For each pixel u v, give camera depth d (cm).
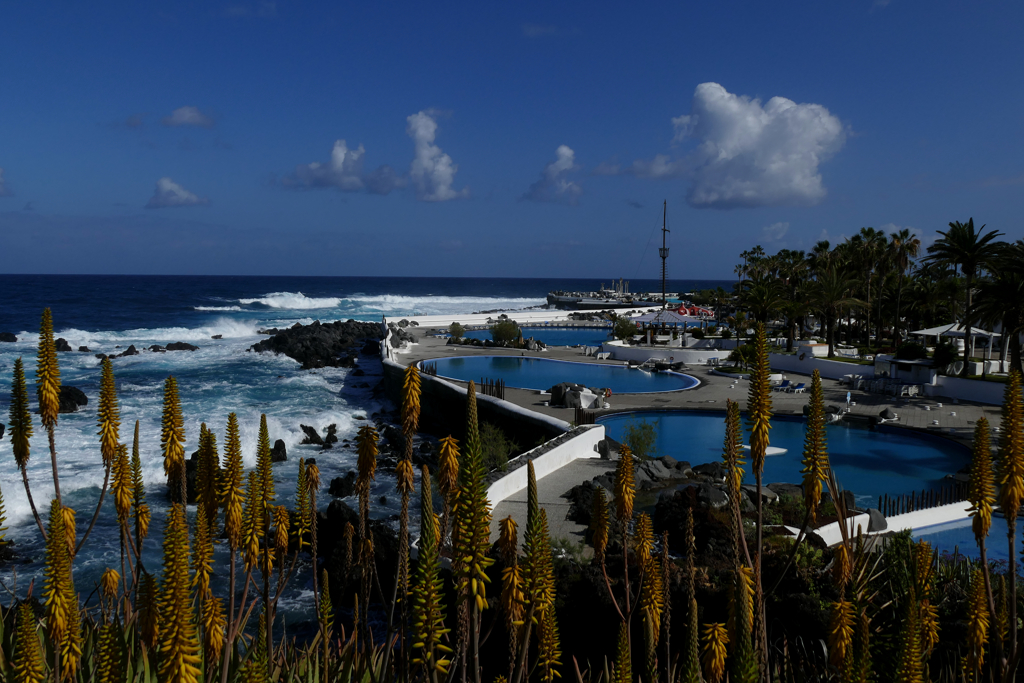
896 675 500
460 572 425
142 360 6175
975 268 4209
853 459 2783
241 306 13988
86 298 13838
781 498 1877
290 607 1638
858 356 5503
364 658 588
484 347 6850
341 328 8925
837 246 7431
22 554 1988
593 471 2459
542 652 506
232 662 511
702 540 1548
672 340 6856
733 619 521
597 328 9856
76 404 3972
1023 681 754
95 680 495
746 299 5653
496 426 3600
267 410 4194
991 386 3759
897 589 1073
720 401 3944
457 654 429
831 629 588
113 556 1933
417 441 3678
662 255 8369
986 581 623
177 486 546
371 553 591
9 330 8450
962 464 2711
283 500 2591
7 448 3022
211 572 476
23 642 419
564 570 1436
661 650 647
